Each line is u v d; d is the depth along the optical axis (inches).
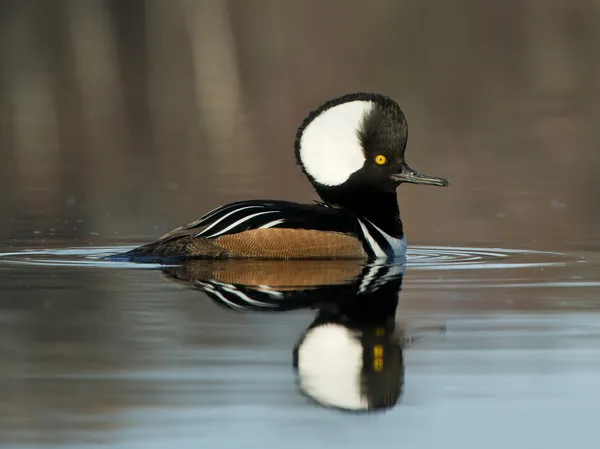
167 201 767.1
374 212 538.9
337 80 1446.9
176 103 1406.3
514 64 1612.9
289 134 1170.0
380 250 525.7
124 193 810.8
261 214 520.1
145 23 1894.7
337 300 422.3
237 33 1764.3
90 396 304.8
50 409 295.9
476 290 447.5
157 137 1175.0
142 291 440.1
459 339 366.3
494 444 271.7
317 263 506.3
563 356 344.8
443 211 718.5
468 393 310.2
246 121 1251.8
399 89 1395.2
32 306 414.3
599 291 446.9
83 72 1642.5
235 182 876.0
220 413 292.0
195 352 347.3
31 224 665.6
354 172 538.6
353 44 1718.8
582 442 273.6
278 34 1759.4
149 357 341.4
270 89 1444.4
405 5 2000.5
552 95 1400.1
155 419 288.0
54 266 505.0
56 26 1923.0
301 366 332.2
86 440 273.9
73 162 1008.9
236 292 437.1
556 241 596.7
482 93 1395.2
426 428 283.7
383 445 271.3
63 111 1357.0
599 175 872.9
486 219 682.8
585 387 314.5
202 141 1143.6
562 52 1686.8
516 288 452.4
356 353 347.3
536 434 278.8
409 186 834.2
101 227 653.3
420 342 361.7
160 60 1724.9
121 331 374.0
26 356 343.3
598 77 1526.8
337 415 290.5
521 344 359.3
